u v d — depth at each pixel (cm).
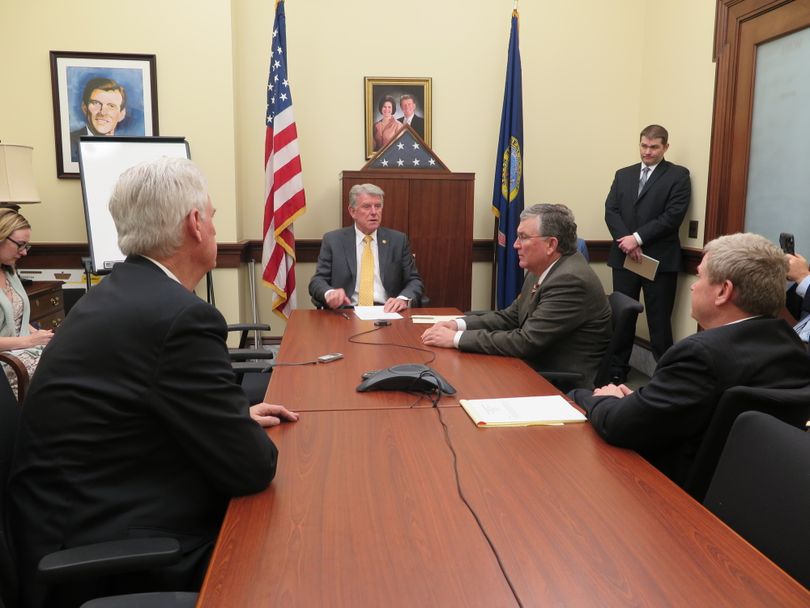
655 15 487
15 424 136
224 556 104
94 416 122
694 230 443
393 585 96
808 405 140
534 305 261
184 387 122
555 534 111
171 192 135
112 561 105
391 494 126
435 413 176
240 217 479
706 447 143
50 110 439
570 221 261
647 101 499
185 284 144
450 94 494
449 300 464
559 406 180
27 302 316
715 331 152
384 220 453
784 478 115
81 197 449
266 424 163
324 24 477
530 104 504
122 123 441
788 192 363
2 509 123
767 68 377
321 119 486
